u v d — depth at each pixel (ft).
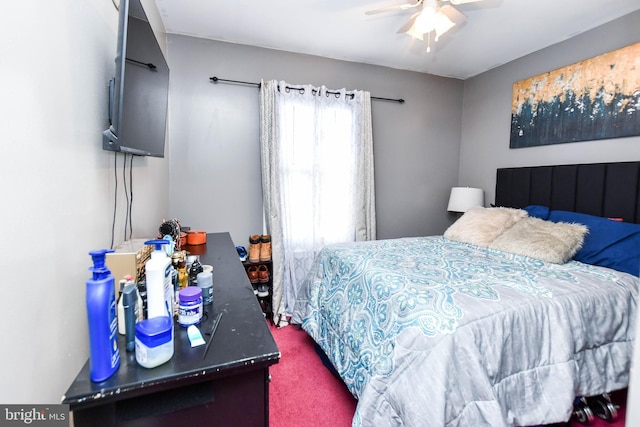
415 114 11.06
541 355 4.25
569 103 7.98
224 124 8.89
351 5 6.97
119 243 4.09
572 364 4.26
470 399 3.65
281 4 6.93
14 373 1.94
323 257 7.60
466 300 4.30
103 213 3.53
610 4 6.68
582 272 5.58
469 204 10.01
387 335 4.33
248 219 9.38
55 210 2.47
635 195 6.59
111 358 2.15
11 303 1.92
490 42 8.55
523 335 4.16
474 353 3.75
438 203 11.71
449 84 11.45
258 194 9.41
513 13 7.07
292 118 9.12
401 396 3.69
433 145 11.43
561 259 6.02
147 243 3.81
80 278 2.91
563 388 4.13
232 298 3.51
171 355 2.37
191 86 8.52
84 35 3.04
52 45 2.44
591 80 7.48
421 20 6.07
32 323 2.15
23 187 2.06
